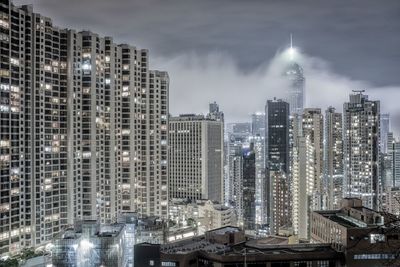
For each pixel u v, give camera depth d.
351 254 189.00
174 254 197.88
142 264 194.38
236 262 195.75
